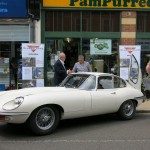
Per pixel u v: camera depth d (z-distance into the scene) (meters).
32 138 7.60
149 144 7.06
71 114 8.27
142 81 13.01
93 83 8.97
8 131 8.31
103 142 7.22
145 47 14.65
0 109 7.52
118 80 9.67
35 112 7.67
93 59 14.57
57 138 7.59
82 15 14.39
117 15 14.49
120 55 12.87
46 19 14.31
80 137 7.68
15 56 14.25
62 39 14.43
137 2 14.35
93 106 8.69
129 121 9.54
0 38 14.15
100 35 14.47
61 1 14.15
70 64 14.48
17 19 13.96
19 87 14.02
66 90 8.53
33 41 14.13
